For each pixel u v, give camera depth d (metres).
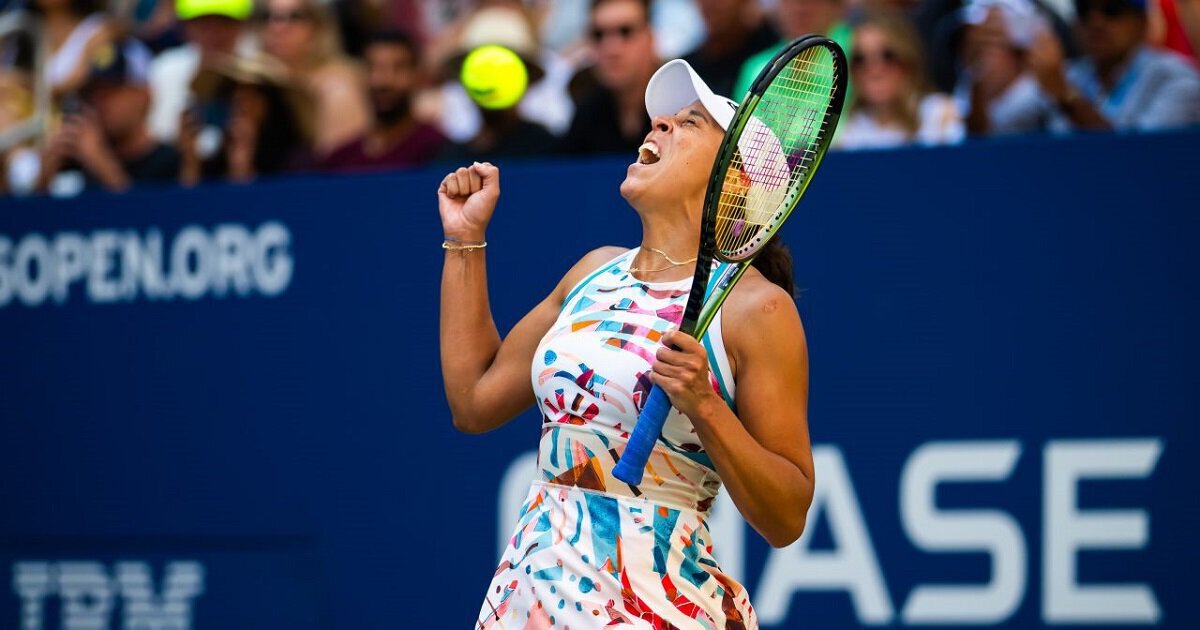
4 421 17.36
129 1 24.72
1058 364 13.93
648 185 9.15
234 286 16.56
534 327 9.78
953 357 14.20
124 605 16.83
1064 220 13.98
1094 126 16.28
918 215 14.34
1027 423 13.98
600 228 15.27
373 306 16.03
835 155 14.61
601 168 15.32
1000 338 14.09
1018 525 13.95
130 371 16.92
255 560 16.30
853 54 17.20
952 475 14.14
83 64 22.36
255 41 22.67
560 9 24.17
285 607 16.17
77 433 17.09
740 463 8.42
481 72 17.92
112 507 16.92
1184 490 13.62
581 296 9.34
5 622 17.23
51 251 17.27
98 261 17.09
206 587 16.50
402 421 15.84
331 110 20.78
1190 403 13.63
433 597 15.60
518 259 15.51
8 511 17.30
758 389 8.82
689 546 8.96
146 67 20.64
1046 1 17.61
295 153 19.73
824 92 9.59
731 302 8.96
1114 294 13.84
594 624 8.73
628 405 8.83
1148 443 13.71
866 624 14.27
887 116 17.22
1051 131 16.38
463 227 9.88
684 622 8.87
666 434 8.84
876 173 14.47
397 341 15.92
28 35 22.12
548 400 9.08
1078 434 13.85
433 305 15.81
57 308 17.23
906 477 14.25
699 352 8.18
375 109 18.88
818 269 14.58
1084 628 13.78
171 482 16.69
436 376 15.76
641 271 9.28
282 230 16.41
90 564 16.98
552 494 9.04
